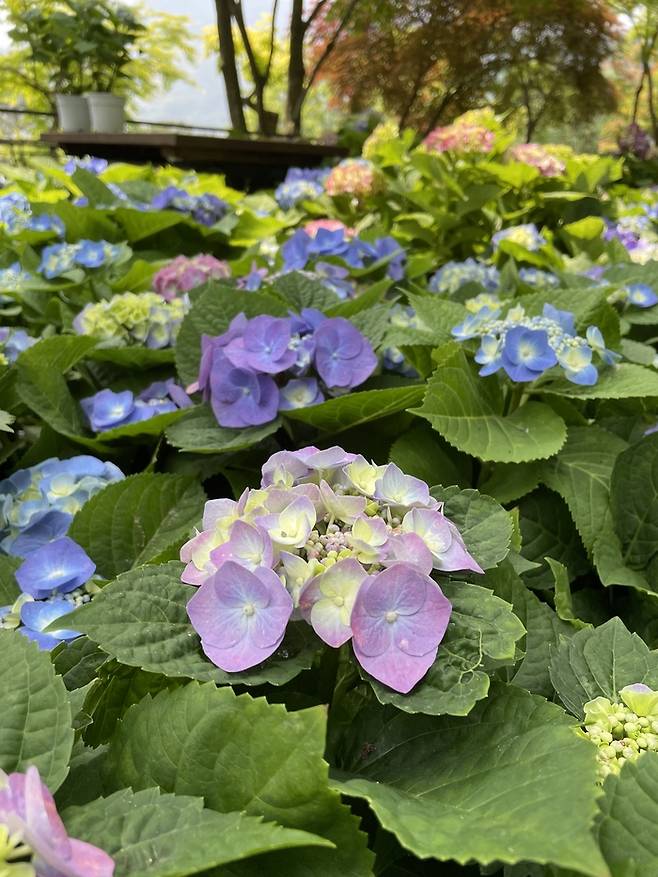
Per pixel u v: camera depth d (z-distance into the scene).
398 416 0.60
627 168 2.26
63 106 2.19
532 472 0.56
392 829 0.22
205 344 0.59
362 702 0.33
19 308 0.85
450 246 1.25
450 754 0.28
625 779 0.26
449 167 1.31
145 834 0.23
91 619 0.29
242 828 0.22
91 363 0.73
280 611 0.28
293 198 1.36
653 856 0.25
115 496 0.51
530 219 1.34
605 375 0.58
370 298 0.70
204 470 0.59
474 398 0.56
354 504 0.30
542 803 0.23
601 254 1.19
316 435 0.61
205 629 0.29
